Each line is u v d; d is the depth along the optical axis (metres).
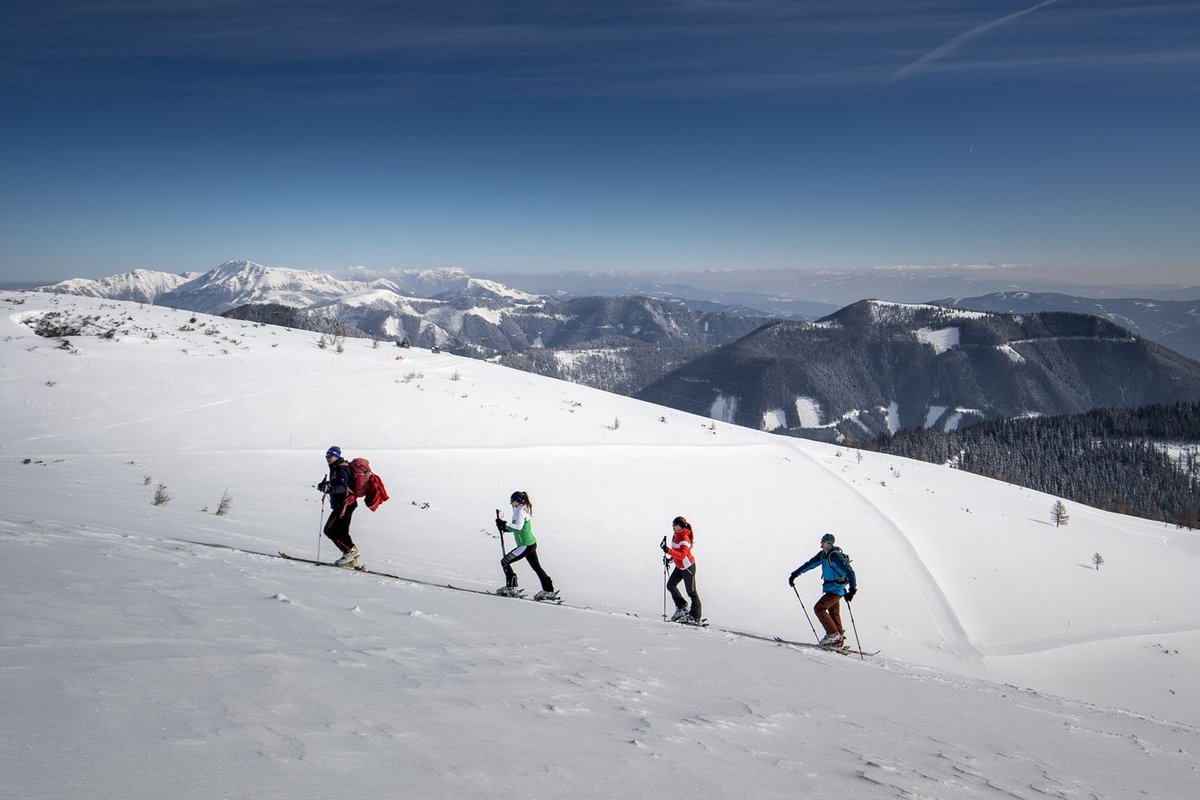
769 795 3.09
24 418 28.34
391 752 2.89
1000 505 53.09
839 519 38.03
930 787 3.69
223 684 3.51
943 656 27.55
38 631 4.00
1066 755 5.55
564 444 39.16
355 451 31.61
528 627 7.51
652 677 5.79
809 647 11.59
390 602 7.54
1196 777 5.63
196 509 18.03
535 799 2.59
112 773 2.24
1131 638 34.47
